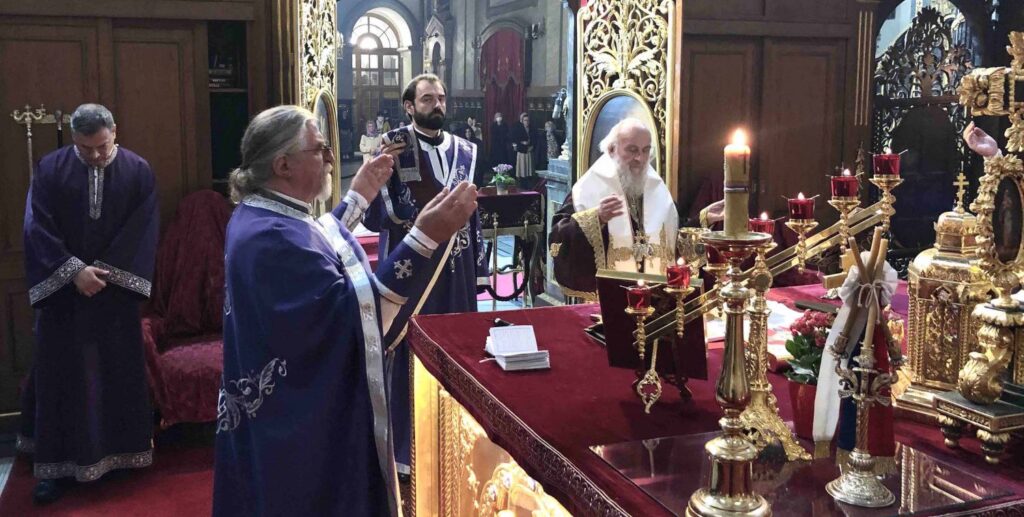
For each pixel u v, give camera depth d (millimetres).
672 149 4219
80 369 3908
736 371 1302
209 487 4027
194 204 4844
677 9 4168
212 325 4840
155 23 4773
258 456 2111
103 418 4004
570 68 5352
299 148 2205
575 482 1564
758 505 1312
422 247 2193
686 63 4496
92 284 3834
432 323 2820
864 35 4852
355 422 2137
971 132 1722
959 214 1795
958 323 1721
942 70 5242
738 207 1271
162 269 4793
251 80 5012
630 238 3609
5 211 4570
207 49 4957
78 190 3949
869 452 1451
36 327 3939
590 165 4891
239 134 5266
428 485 3035
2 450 4500
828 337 1544
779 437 1591
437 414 2908
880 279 1450
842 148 4906
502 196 7477
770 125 4738
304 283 2105
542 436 1750
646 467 1533
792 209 1676
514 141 16078
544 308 3016
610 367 2217
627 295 1907
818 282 3752
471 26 18734
